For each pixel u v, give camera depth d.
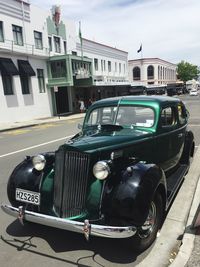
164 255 4.07
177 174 6.47
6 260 4.10
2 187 7.17
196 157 9.12
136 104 5.50
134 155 4.75
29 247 4.39
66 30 37.75
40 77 32.06
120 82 48.34
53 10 34.78
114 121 5.55
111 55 54.12
